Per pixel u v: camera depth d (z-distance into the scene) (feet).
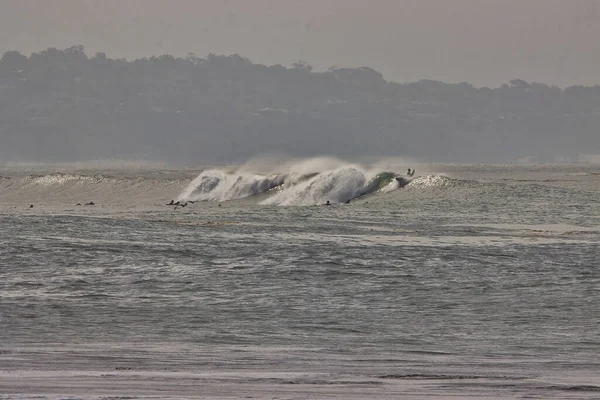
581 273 395.96
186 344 246.47
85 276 374.43
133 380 187.83
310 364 215.92
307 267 403.54
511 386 185.06
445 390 179.22
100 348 237.25
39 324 276.82
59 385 179.22
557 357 229.86
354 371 205.46
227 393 172.96
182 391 174.60
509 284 368.07
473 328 278.05
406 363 219.00
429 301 329.93
